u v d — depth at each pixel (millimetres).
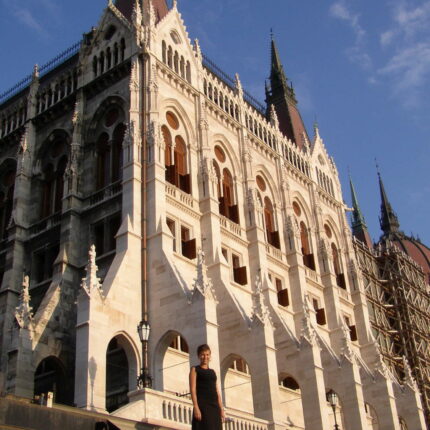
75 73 52094
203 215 46250
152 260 39531
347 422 46406
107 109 48062
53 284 41094
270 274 52688
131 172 41969
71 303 40781
